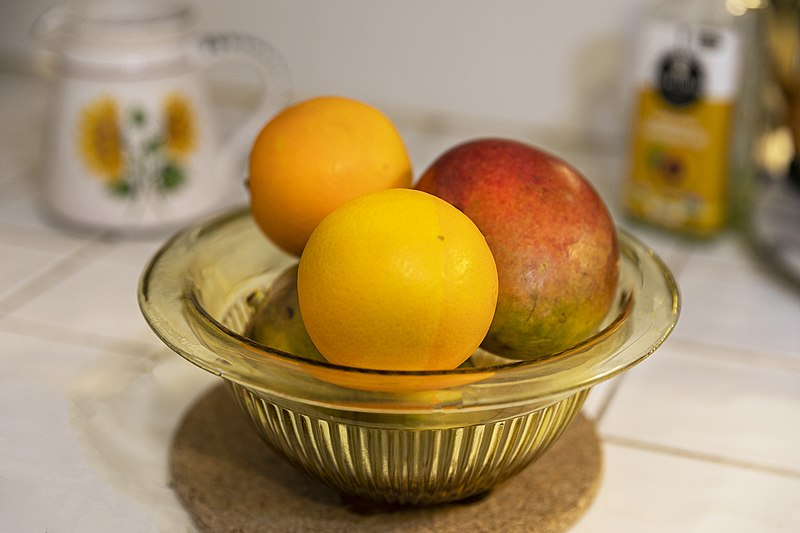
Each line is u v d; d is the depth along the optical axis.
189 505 0.48
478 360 0.47
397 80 1.00
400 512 0.47
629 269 0.49
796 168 0.69
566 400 0.43
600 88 0.94
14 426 0.53
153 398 0.57
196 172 0.80
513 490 0.49
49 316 0.67
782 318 0.69
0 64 1.16
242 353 0.41
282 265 0.54
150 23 0.76
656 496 0.50
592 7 0.91
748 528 0.48
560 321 0.44
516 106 0.98
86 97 0.76
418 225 0.38
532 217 0.43
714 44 0.75
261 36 1.03
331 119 0.46
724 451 0.54
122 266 0.76
